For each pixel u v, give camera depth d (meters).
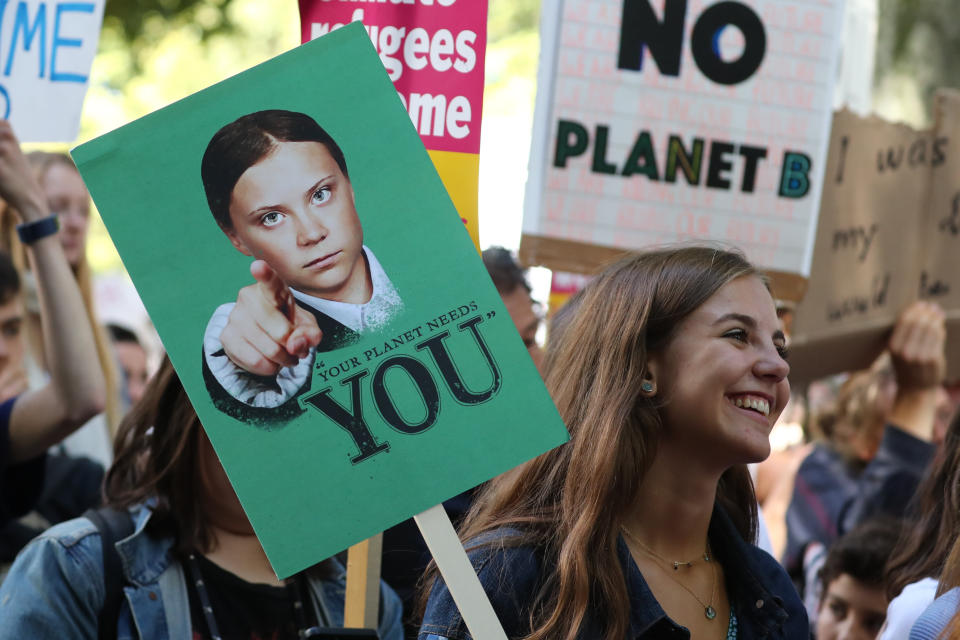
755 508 5.45
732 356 4.56
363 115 4.30
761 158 8.00
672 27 7.88
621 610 4.36
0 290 8.39
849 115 8.85
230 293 4.20
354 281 4.24
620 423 4.57
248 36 25.77
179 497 5.38
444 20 6.00
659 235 7.85
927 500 6.11
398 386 4.19
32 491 6.85
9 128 6.90
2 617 4.98
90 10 6.83
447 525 4.13
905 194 9.12
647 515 4.71
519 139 25.61
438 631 4.40
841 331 8.89
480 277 4.25
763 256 8.01
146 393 5.50
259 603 5.42
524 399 4.20
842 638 7.84
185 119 4.24
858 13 12.19
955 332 9.23
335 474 4.12
